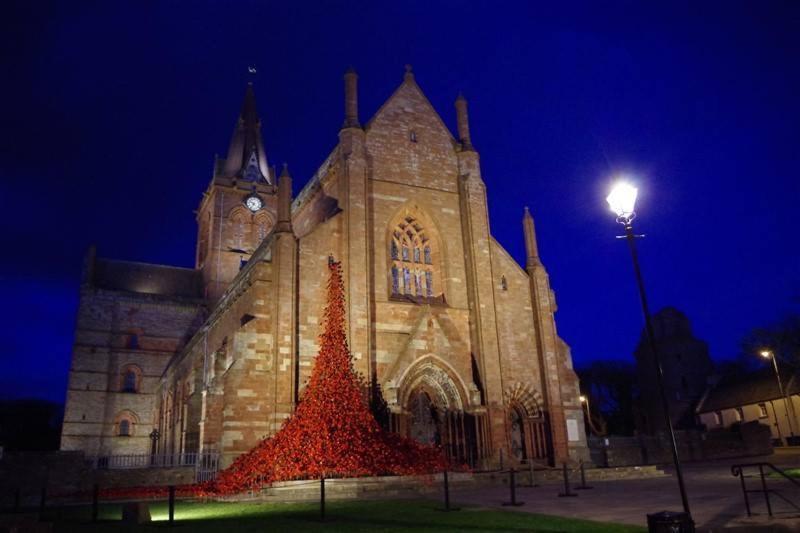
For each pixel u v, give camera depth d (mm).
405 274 40781
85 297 70438
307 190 47344
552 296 43875
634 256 16250
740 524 14195
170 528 16297
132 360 70312
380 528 15266
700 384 85312
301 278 36312
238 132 84312
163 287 78062
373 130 41812
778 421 70875
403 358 35844
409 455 30703
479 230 42156
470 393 36969
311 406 32156
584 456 40844
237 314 39469
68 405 66688
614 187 16859
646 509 18219
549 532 13969
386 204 40656
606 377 100750
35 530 13508
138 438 68312
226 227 78250
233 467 30562
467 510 18891
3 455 29625
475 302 40469
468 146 44531
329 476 29312
